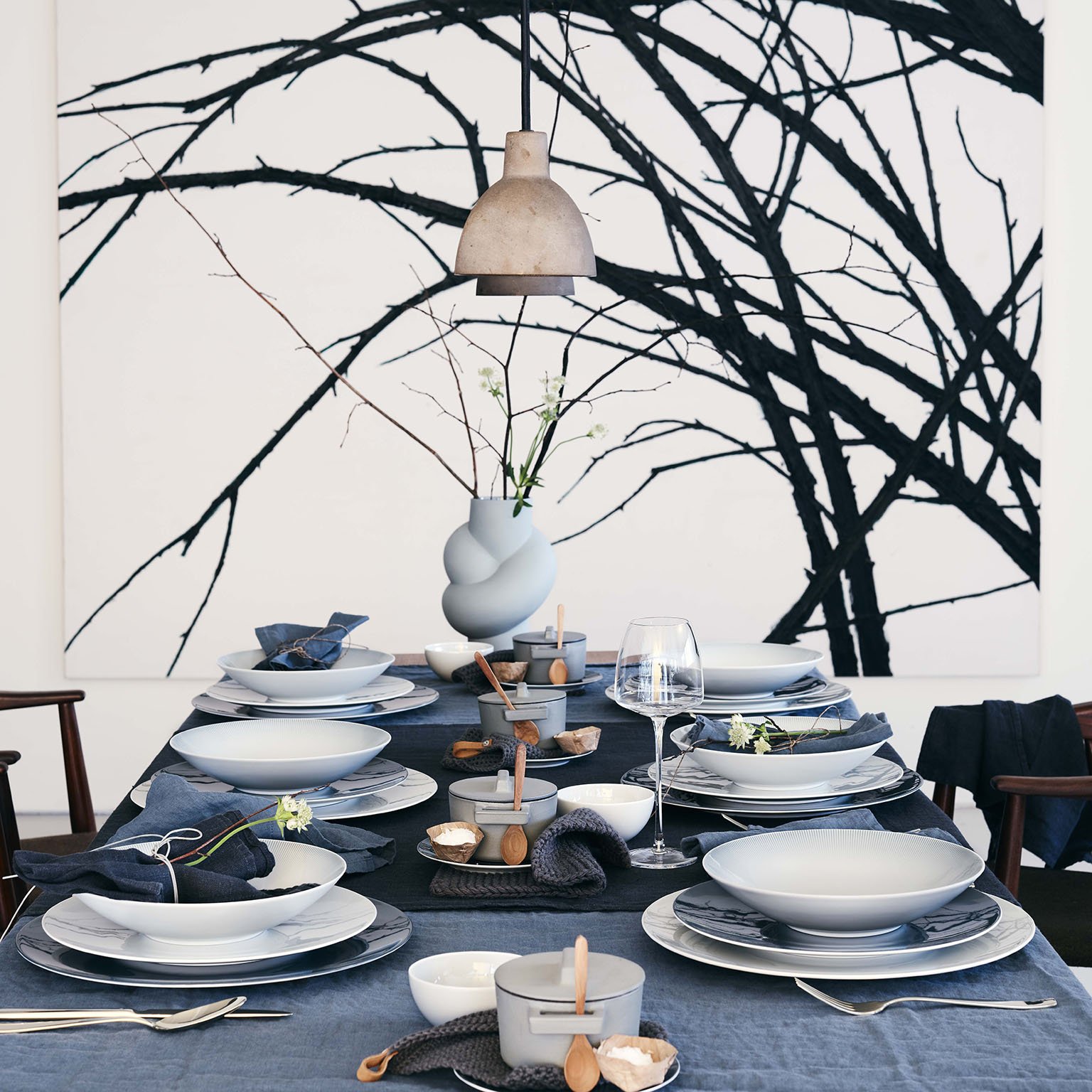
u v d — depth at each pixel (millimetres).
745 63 3699
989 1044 931
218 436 3771
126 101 3686
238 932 1045
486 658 2207
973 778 2191
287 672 1922
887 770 1604
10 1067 910
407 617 3828
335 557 3814
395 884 1269
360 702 1979
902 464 3791
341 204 3729
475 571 2340
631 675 1373
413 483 3793
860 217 3736
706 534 3812
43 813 3820
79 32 3670
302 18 3682
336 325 3754
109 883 1051
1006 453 3791
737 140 3715
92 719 3822
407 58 3693
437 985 954
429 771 1684
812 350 3766
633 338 3756
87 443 3762
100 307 3732
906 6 3691
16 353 3742
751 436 3787
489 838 1286
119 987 1041
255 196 3721
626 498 3801
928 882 1146
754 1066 903
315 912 1138
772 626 3834
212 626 3818
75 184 3701
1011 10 3695
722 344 3762
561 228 2068
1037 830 2113
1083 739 2166
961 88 3707
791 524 3809
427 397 3771
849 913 1014
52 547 3799
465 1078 868
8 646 3809
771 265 3742
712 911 1120
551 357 3762
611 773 1639
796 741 1591
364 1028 974
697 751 1507
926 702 3848
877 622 3826
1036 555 3807
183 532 3793
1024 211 3736
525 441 3779
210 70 3686
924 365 3770
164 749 1856
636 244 3738
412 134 3711
